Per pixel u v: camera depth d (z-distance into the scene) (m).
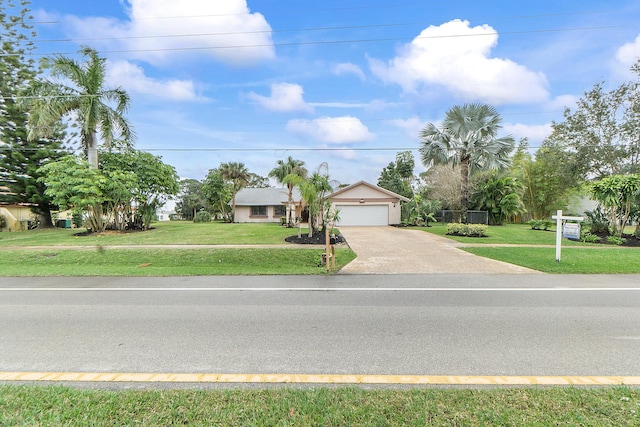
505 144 17.77
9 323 4.59
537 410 2.39
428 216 24.89
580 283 7.13
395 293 6.33
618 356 3.43
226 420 2.30
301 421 2.29
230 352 3.59
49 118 15.92
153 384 2.88
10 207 23.08
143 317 4.85
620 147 23.38
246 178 34.00
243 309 5.27
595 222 15.49
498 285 7.00
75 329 4.35
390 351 3.59
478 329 4.27
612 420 2.27
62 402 2.52
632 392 2.63
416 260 10.38
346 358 3.42
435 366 3.22
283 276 8.09
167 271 8.67
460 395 2.59
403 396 2.59
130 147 18.97
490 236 17.06
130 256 11.40
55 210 22.80
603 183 14.88
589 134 24.47
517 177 32.62
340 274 8.34
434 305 5.46
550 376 2.99
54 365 3.28
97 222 17.59
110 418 2.33
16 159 20.80
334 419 2.31
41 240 14.80
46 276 8.14
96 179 16.02
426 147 19.08
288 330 4.28
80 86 16.73
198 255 11.49
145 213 19.45
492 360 3.35
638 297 5.93
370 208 25.83
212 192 35.94
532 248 12.61
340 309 5.25
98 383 2.90
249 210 34.22
